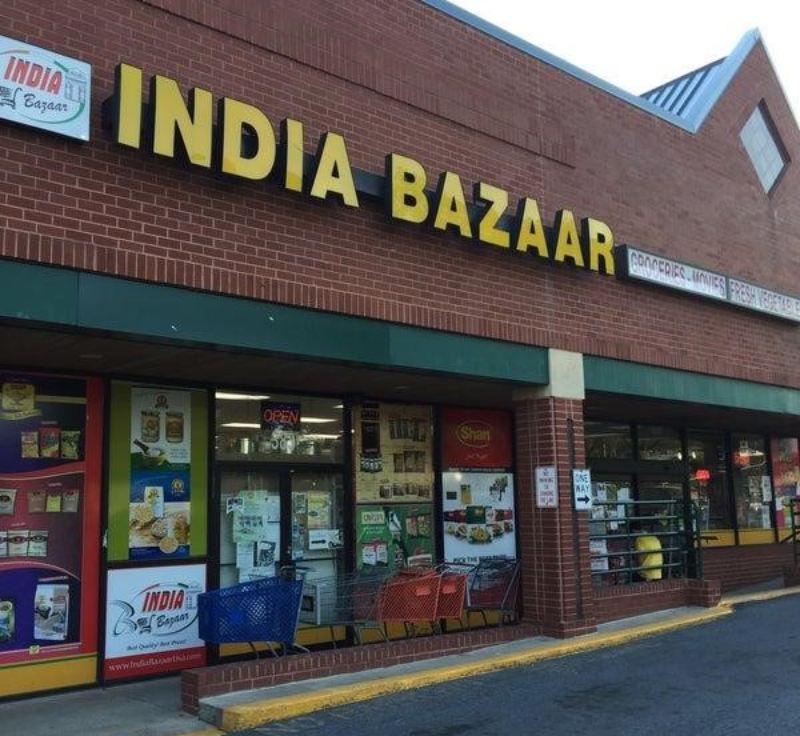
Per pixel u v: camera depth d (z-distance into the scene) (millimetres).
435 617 9094
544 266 10398
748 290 13555
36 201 6473
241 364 8352
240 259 7574
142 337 6980
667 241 12477
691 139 13336
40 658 7930
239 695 7250
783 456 18203
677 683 7895
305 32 8508
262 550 9711
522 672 8469
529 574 10172
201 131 7238
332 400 10633
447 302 9219
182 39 7590
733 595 14375
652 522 14602
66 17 6871
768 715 6770
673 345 12141
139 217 7000
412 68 9461
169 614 8789
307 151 8320
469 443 11984
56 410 8398
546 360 10258
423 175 8867
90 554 8367
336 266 8281
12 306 6273
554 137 10992
